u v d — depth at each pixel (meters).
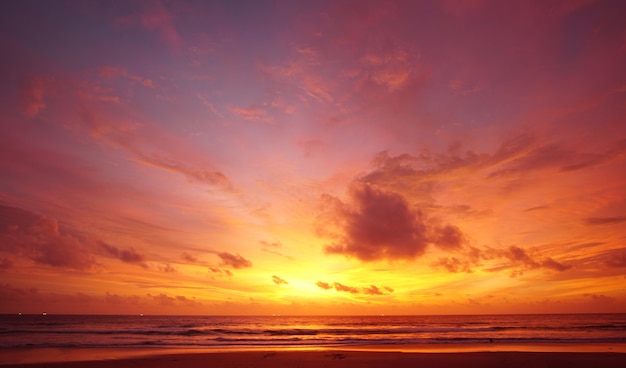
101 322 75.75
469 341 30.72
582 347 24.41
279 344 29.64
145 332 46.53
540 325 64.06
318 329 57.38
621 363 16.16
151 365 16.30
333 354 19.98
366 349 24.11
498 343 28.16
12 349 24.42
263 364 16.50
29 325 60.31
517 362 16.56
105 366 16.17
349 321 103.19
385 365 16.19
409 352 21.45
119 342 31.77
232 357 18.92
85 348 25.52
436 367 15.60
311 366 15.96
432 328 58.56
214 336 41.59
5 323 66.62
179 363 16.86
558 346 25.16
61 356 20.31
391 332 48.81
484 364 16.25
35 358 19.48
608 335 37.75
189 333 46.00
